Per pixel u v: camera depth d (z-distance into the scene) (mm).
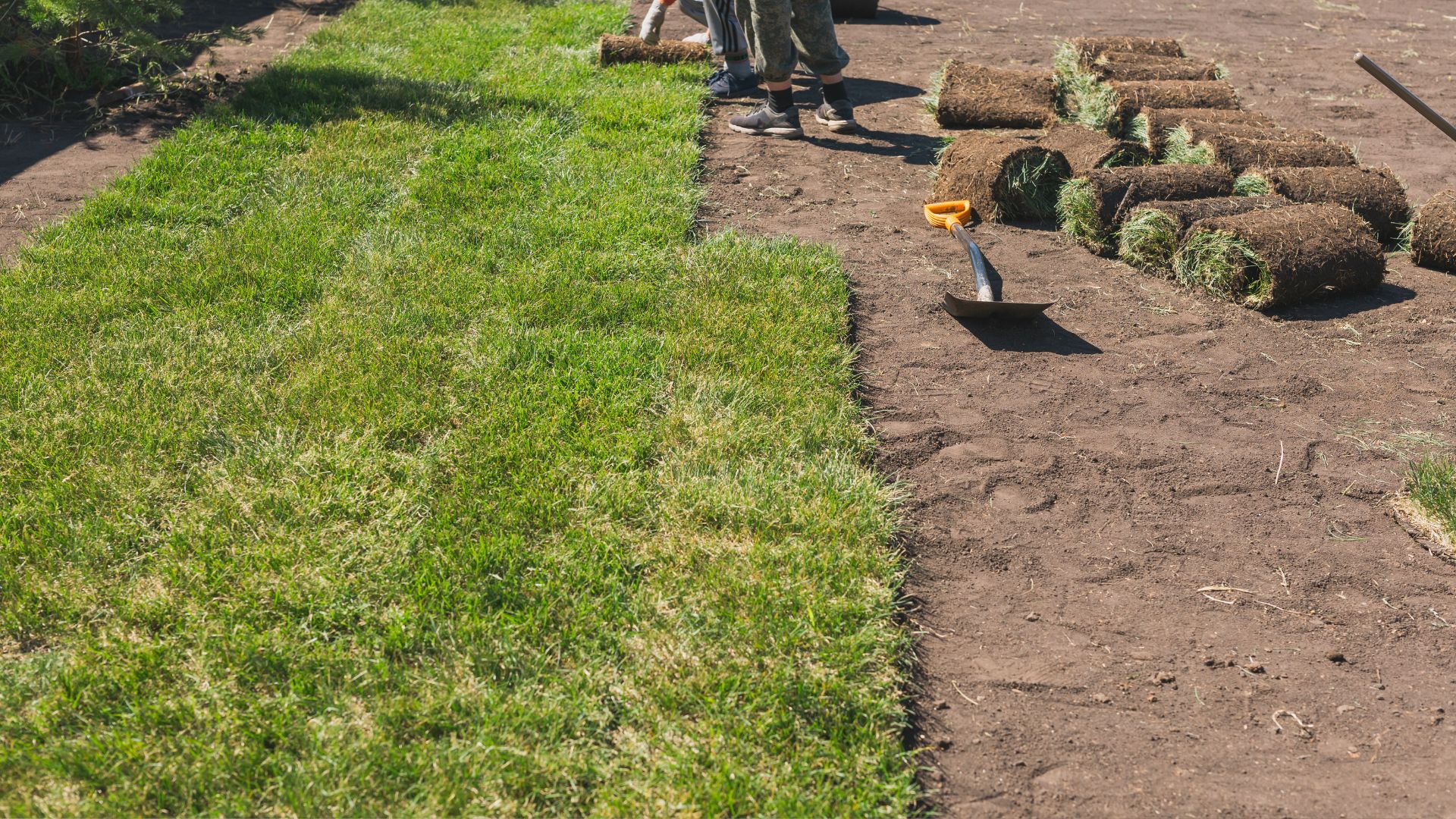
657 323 4434
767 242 5270
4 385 3697
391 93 7141
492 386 3885
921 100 8125
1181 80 7320
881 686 2713
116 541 3049
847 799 2395
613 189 5812
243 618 2803
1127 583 3176
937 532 3355
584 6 10164
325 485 3287
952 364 4367
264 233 5027
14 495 3211
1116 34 10492
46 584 2889
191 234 5039
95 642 2711
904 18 10914
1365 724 2705
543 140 6527
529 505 3256
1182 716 2711
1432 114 4738
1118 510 3502
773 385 4023
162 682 2615
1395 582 3209
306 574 2936
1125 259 5398
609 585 2971
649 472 3457
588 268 4832
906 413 4004
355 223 5238
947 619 3004
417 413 3689
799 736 2551
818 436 3725
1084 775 2531
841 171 6547
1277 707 2748
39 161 6008
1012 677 2809
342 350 4051
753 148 6871
